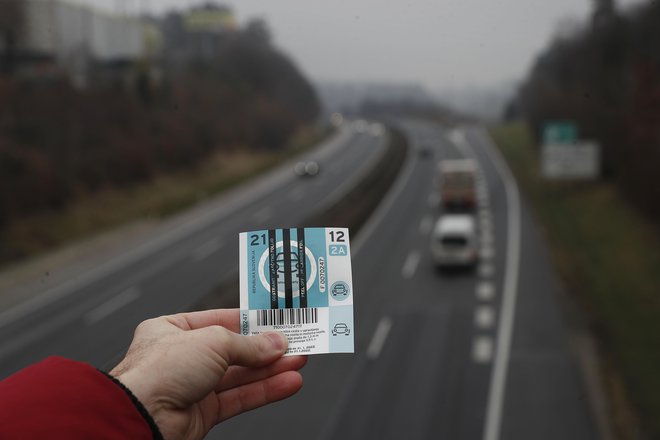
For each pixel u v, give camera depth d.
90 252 23.88
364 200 29.03
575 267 21.34
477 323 15.72
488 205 32.50
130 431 1.08
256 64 61.78
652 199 26.56
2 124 30.06
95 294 18.09
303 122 69.69
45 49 36.56
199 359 1.38
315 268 1.66
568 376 12.38
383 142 64.75
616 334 15.42
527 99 42.88
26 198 26.03
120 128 36.50
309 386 11.49
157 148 37.69
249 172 43.31
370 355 13.46
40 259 22.92
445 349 13.89
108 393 1.09
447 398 11.44
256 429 9.23
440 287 18.89
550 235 25.91
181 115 42.78
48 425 0.98
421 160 49.62
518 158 46.84
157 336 1.46
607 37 33.84
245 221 28.47
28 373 1.06
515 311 16.61
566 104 36.59
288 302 1.64
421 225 27.30
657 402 11.72
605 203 30.27
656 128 30.05
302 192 36.41
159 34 55.69
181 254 22.39
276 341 1.58
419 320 15.96
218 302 8.98
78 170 30.91
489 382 12.16
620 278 20.61
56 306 17.33
